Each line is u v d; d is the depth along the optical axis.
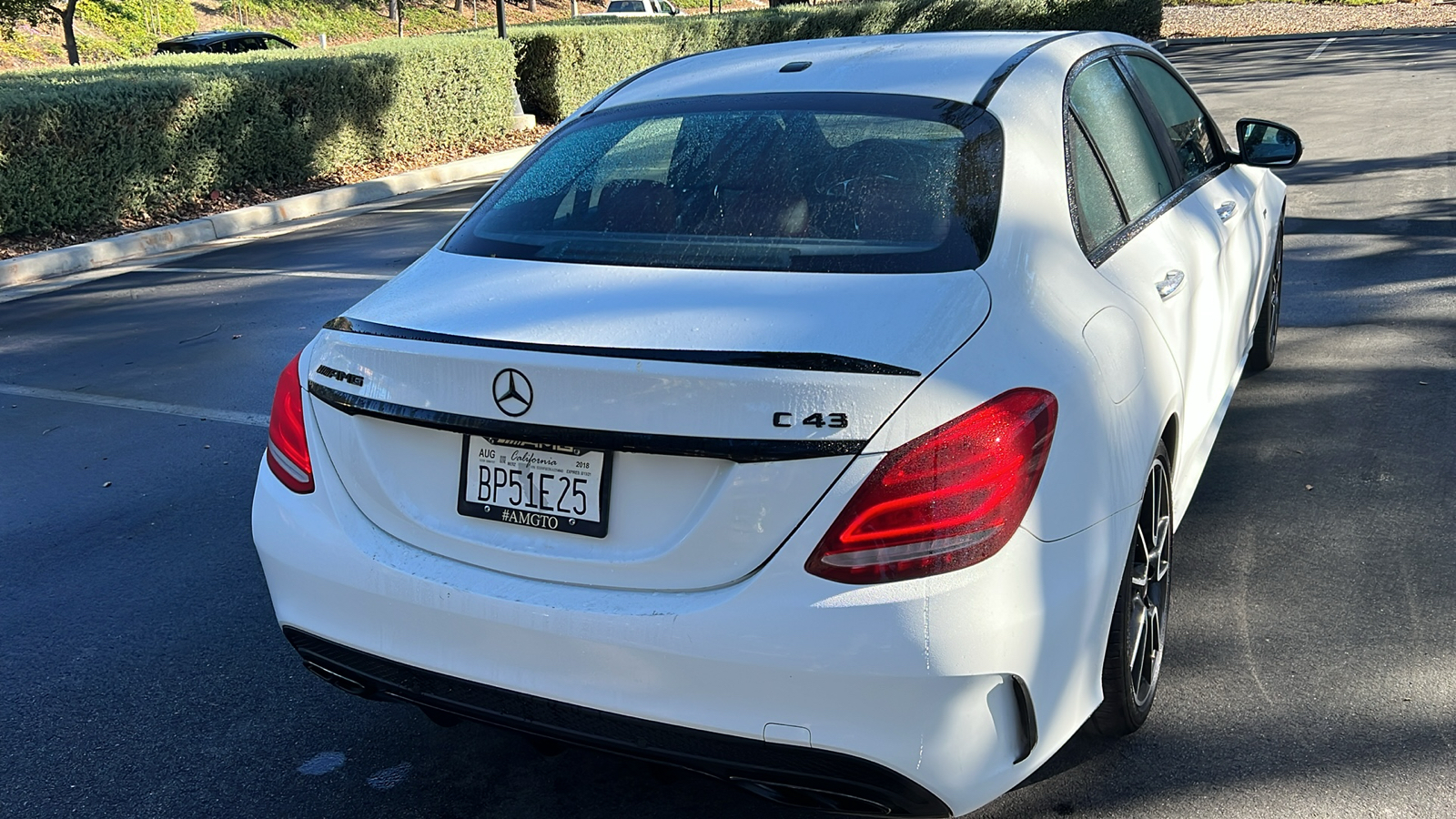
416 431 2.40
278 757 3.00
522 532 2.30
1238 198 4.16
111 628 3.71
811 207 2.65
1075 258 2.62
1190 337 3.12
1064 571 2.21
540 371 2.18
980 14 26.55
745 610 2.07
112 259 10.12
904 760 2.07
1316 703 2.93
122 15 36.75
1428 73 17.80
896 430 2.04
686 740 2.17
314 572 2.50
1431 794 2.57
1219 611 3.39
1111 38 3.78
